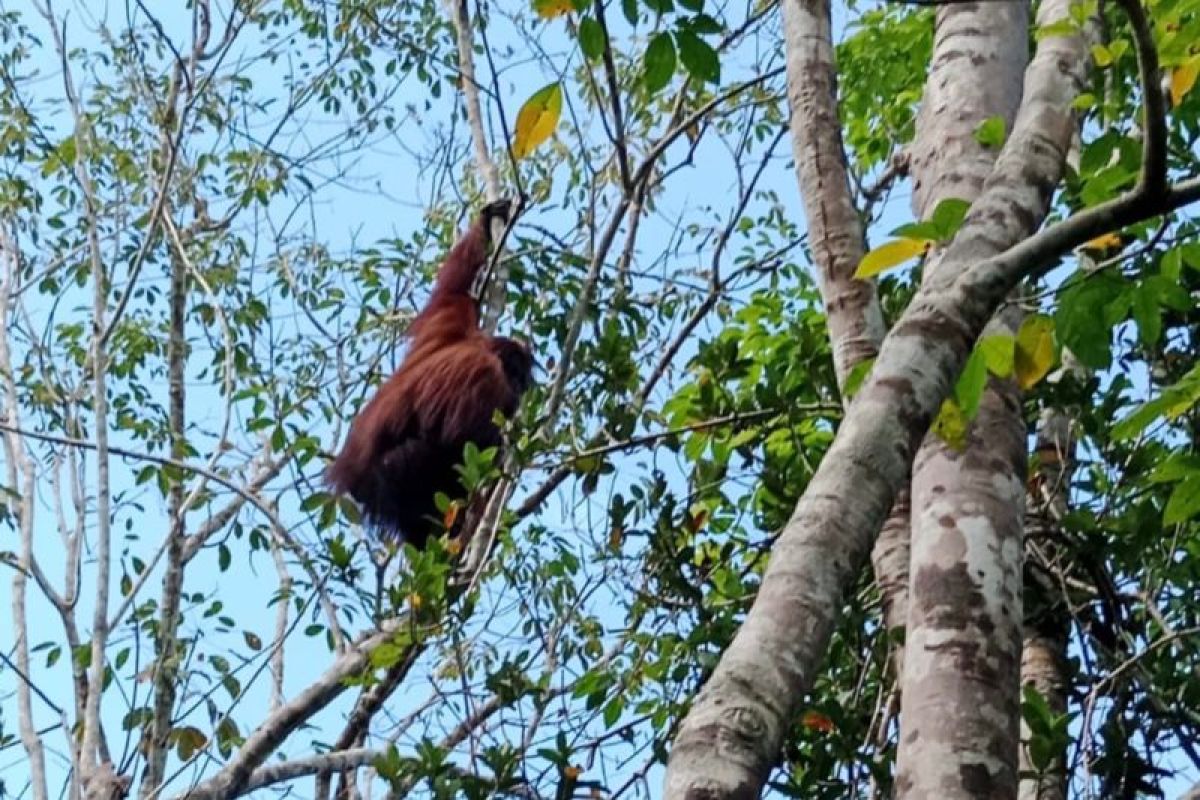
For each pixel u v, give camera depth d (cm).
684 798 314
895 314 925
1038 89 573
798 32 735
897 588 647
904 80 1251
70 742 841
